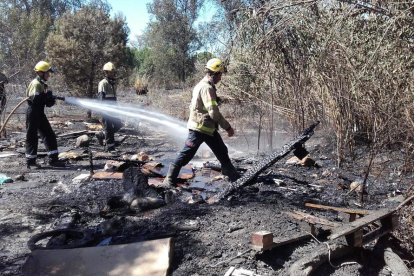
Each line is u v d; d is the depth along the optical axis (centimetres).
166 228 464
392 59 652
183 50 3144
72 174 751
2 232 486
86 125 1323
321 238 447
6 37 1892
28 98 795
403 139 709
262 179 659
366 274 420
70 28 1608
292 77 868
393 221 470
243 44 857
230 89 1052
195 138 595
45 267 390
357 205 565
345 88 757
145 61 3284
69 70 1583
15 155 924
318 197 595
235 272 385
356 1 621
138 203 523
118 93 2286
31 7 3300
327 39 738
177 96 1853
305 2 690
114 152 956
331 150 872
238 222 475
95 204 566
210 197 566
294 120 899
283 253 417
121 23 1700
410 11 579
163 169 727
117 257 395
